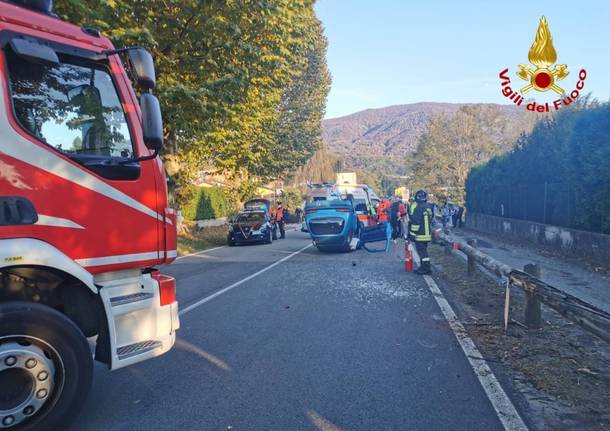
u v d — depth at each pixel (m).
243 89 14.24
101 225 4.09
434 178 68.19
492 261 8.14
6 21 3.74
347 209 16.34
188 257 16.47
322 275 11.62
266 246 20.61
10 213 3.58
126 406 4.32
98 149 4.14
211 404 4.35
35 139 3.76
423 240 11.55
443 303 8.37
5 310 3.46
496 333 6.48
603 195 14.35
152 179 4.46
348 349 5.89
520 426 3.90
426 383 4.80
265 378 4.96
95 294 3.95
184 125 13.42
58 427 3.71
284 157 35.12
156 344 4.34
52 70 3.94
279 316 7.59
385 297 8.95
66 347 3.68
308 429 3.88
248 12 13.00
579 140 15.59
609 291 9.69
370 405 4.31
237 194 32.97
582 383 4.78
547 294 5.45
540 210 20.69
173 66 13.88
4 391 3.50
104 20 11.20
